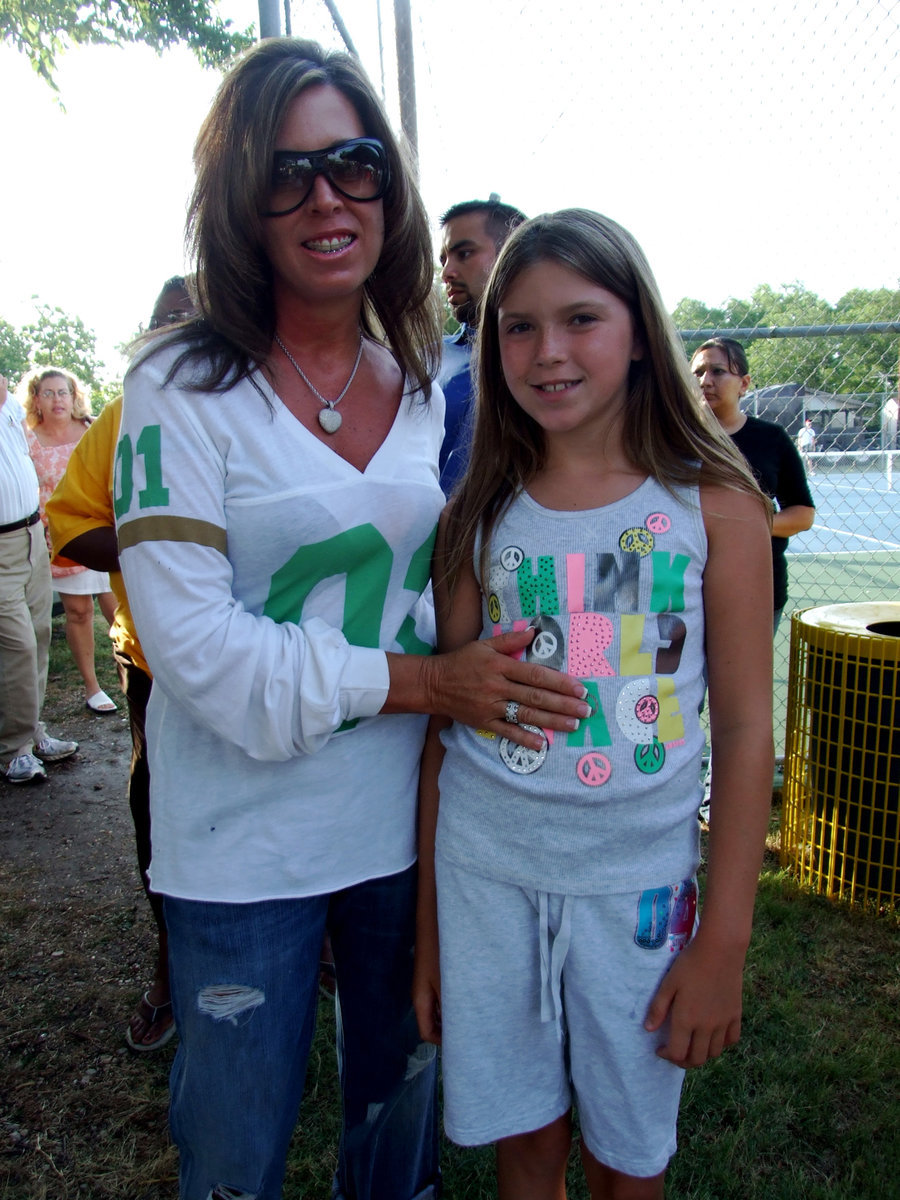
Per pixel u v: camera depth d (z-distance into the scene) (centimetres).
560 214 122
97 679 537
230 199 112
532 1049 130
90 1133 198
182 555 108
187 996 121
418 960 138
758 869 118
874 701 271
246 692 109
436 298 138
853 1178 182
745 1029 226
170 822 120
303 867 122
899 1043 221
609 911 119
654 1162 124
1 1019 237
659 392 122
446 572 134
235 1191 123
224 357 113
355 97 117
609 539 120
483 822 124
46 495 500
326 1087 210
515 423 130
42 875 315
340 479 116
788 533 328
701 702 125
